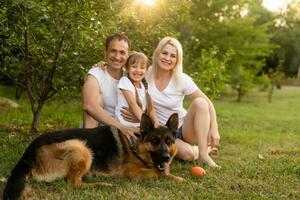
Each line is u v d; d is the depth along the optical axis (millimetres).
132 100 5492
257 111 17469
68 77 8055
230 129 10711
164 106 6074
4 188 4363
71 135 4863
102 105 5809
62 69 7742
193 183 4941
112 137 5125
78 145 4727
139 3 8148
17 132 8016
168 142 5066
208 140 6078
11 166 5305
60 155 4621
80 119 9977
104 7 6992
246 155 7000
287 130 11352
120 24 8156
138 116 5406
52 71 7570
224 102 23203
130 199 4301
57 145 4652
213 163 5840
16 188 4035
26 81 7871
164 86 6082
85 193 4391
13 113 10047
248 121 12906
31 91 8102
